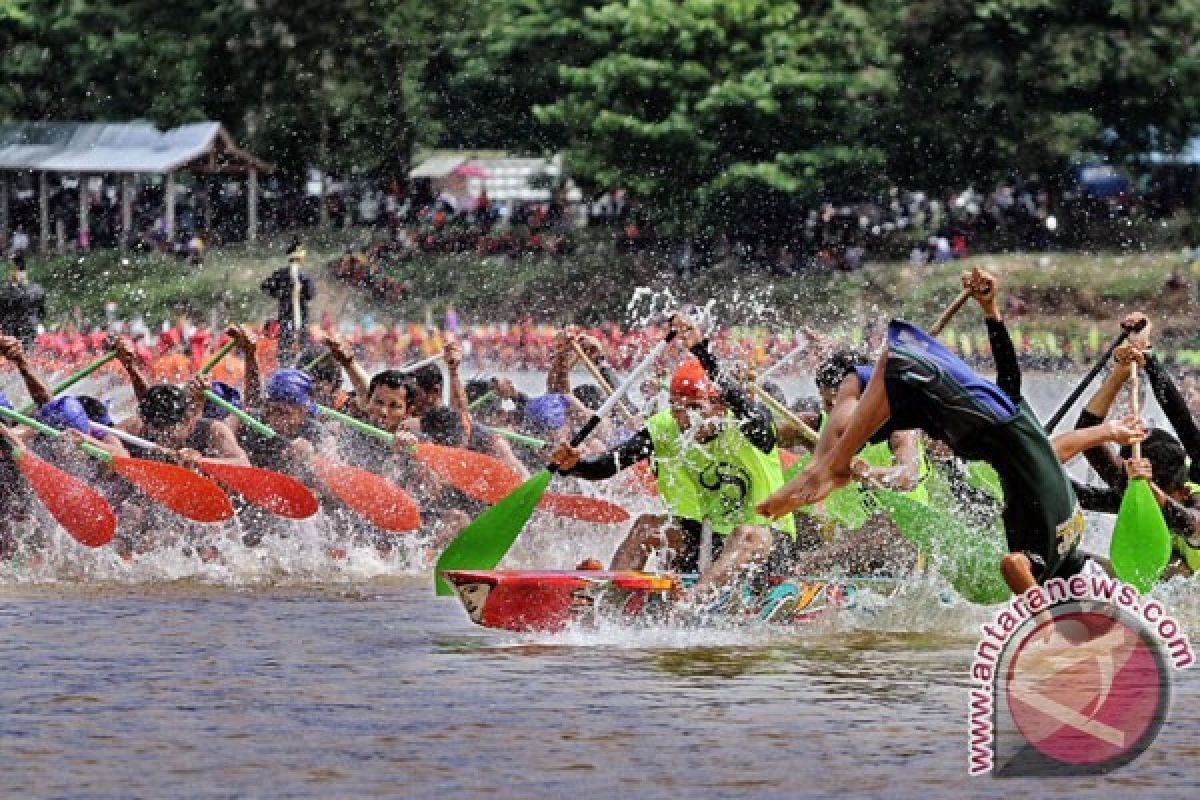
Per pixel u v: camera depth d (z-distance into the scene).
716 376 29.27
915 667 26.17
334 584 35.66
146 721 22.33
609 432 42.44
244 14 147.38
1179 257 140.38
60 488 34.78
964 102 139.88
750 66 138.88
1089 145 143.62
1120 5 137.38
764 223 142.00
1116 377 28.00
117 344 37.78
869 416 23.69
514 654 27.27
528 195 180.62
